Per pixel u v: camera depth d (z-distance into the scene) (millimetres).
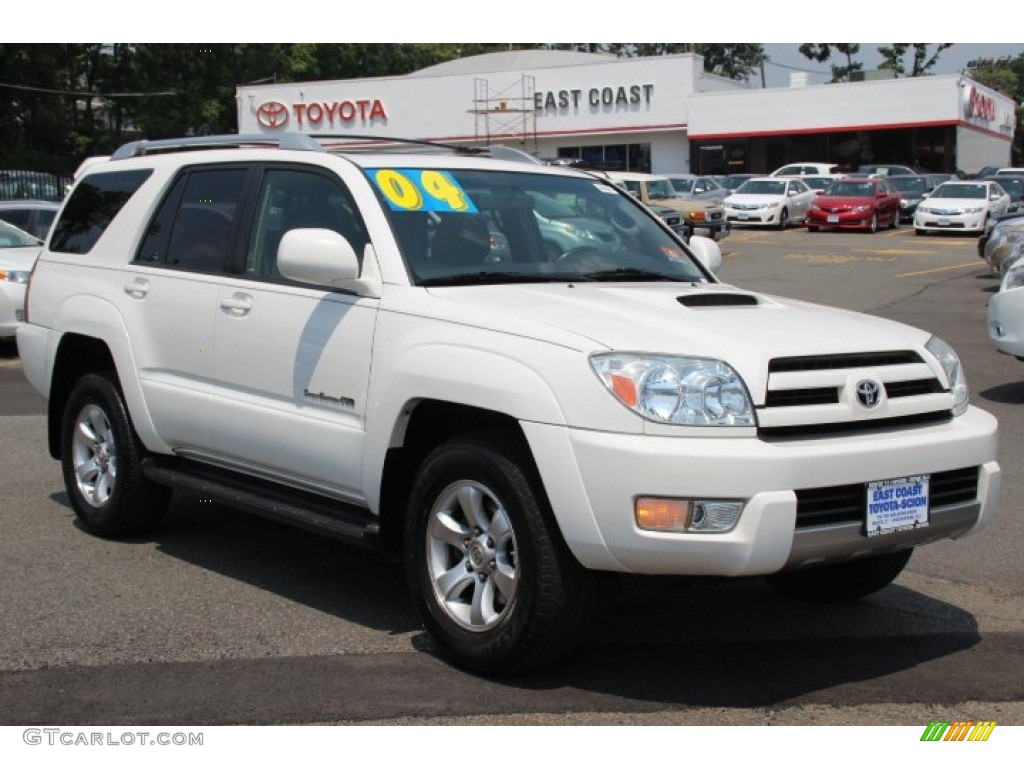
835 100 43750
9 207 16406
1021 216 20859
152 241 6051
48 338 6500
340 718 4020
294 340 5039
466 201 5203
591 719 4031
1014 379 11727
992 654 4734
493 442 4285
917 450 4215
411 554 4570
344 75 70438
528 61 54625
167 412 5730
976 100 45125
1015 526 6676
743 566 3877
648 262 5500
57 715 4051
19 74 53688
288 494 5312
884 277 22875
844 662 4625
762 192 35875
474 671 4418
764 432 3998
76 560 5926
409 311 4602
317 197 5250
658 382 3943
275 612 5152
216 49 57906
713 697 4246
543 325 4207
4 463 8211
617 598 5168
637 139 47594
